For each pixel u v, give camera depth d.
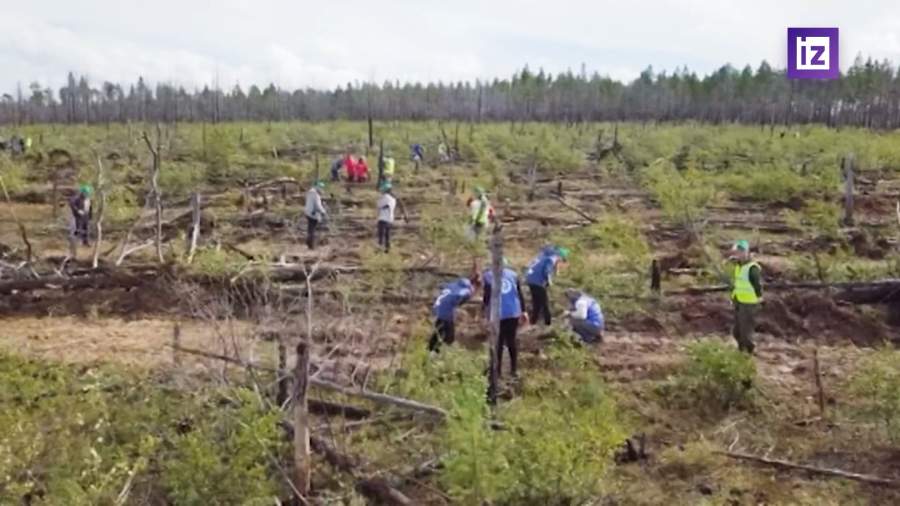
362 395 7.82
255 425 6.93
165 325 11.71
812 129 54.31
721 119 77.38
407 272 14.34
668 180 20.55
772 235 18.73
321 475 7.41
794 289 13.02
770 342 11.55
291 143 44.62
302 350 6.88
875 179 28.83
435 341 10.02
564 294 13.01
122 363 9.91
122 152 35.62
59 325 11.82
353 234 19.58
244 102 85.00
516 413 7.78
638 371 10.27
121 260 14.63
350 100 87.88
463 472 6.54
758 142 39.59
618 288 13.32
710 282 13.90
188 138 39.28
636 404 9.23
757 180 23.64
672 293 13.11
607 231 16.17
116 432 7.36
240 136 38.34
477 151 37.41
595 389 8.80
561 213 22.05
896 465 7.86
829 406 9.21
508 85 98.62
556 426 7.19
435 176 31.16
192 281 12.77
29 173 29.77
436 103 85.06
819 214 18.88
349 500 7.05
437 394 8.52
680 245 17.38
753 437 8.48
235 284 12.32
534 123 68.88
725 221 20.31
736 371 9.13
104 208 16.70
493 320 8.52
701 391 9.28
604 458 7.18
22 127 56.16
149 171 26.09
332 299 12.29
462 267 15.02
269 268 13.38
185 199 23.39
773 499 7.30
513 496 6.67
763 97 79.31
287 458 7.57
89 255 16.22
